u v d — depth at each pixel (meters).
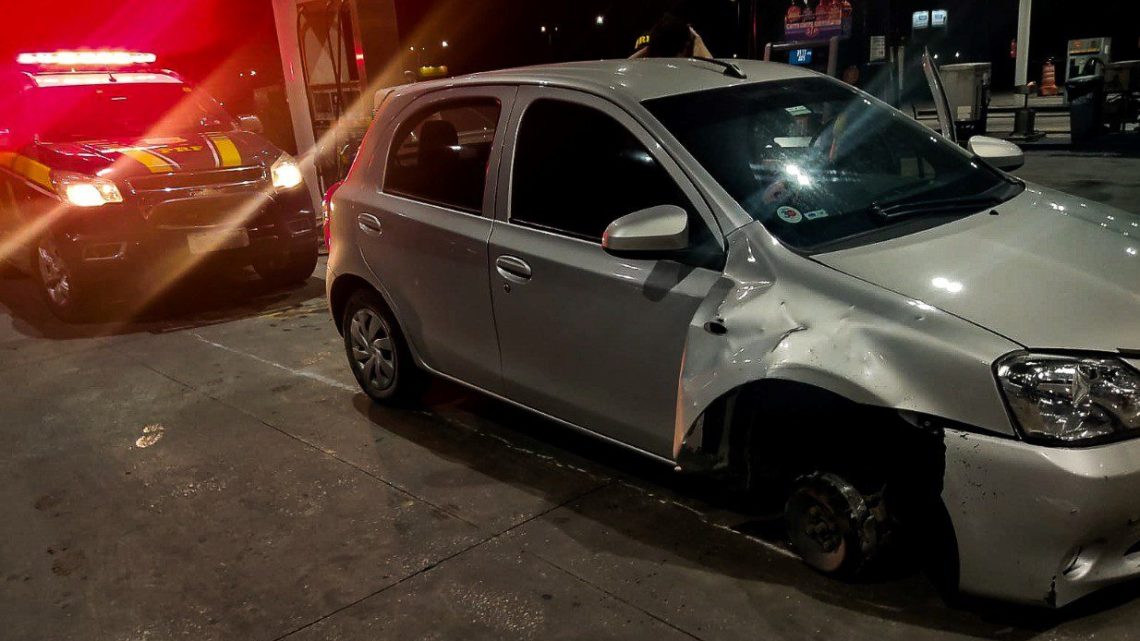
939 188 3.20
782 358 2.53
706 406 2.68
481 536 3.25
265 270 6.92
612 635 2.64
